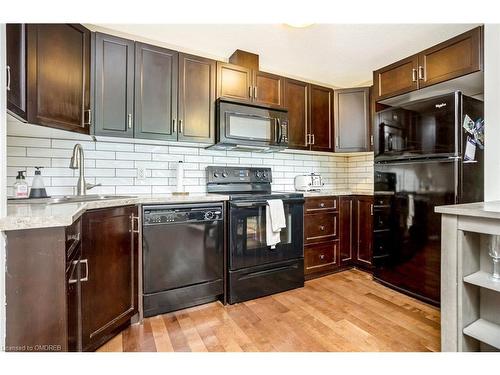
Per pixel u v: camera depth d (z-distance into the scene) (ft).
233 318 6.12
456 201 6.13
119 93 6.27
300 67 9.34
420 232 6.90
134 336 5.35
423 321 5.92
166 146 7.89
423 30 6.85
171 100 6.91
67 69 5.18
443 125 6.36
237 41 7.60
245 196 7.08
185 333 5.48
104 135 6.08
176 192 7.58
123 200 5.34
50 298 3.30
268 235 7.31
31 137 6.17
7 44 3.61
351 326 5.72
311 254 8.63
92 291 4.51
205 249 6.64
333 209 9.12
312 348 4.92
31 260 3.22
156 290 6.08
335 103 9.97
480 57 6.16
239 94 7.88
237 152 9.16
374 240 8.30
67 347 3.40
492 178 5.12
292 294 7.51
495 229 3.74
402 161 7.38
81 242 4.24
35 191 5.72
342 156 11.62
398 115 7.45
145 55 6.61
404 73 7.82
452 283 4.24
